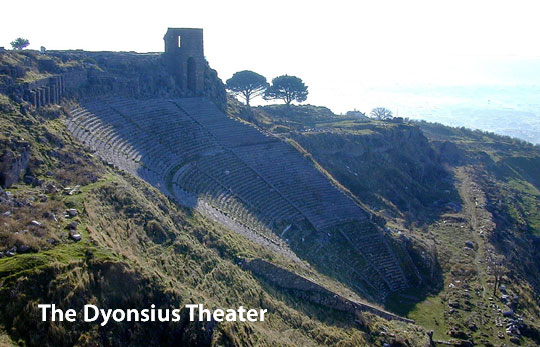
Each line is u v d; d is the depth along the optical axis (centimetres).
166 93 8062
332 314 4725
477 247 7606
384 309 5538
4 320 2452
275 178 7156
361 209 7306
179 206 4922
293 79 12200
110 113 6412
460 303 5859
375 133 10694
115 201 4047
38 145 4431
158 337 2928
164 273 3528
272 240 5638
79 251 3033
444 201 9838
